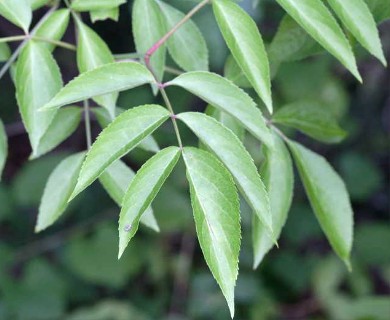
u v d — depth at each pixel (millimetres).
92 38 699
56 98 615
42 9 1105
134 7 716
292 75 1374
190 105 1396
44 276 1466
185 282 1490
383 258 1510
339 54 641
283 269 1510
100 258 1450
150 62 716
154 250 1485
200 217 594
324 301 1474
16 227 1558
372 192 1652
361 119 1675
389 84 1628
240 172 610
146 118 609
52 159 1448
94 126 1598
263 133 633
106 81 623
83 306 1504
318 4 645
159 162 604
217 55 1192
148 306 1493
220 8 650
